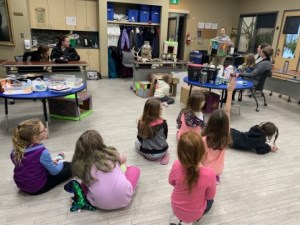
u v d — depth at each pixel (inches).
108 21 258.4
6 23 222.7
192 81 152.4
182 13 317.4
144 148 99.9
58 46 188.9
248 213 75.1
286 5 268.4
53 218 69.8
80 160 65.5
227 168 100.3
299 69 259.6
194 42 332.8
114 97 195.2
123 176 71.1
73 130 129.6
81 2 250.4
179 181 59.4
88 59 264.7
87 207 72.9
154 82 196.5
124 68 270.4
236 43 350.6
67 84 128.3
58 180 82.3
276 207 78.4
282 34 276.7
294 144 125.6
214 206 77.4
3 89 114.0
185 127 106.3
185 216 62.0
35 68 170.2
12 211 71.8
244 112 174.4
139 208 75.2
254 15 315.0
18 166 73.1
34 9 235.9
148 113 94.2
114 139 121.5
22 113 150.9
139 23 270.8
